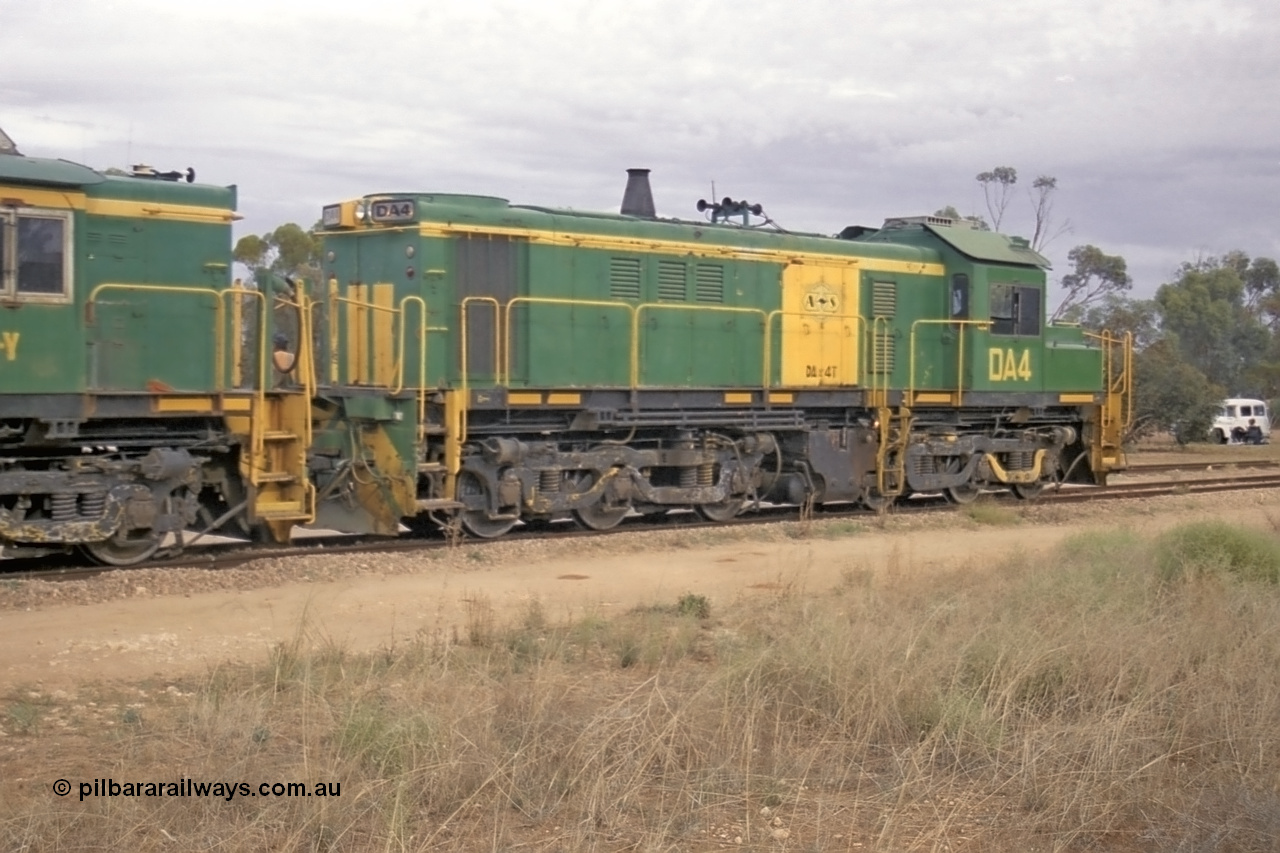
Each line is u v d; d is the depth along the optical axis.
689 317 17.75
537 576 13.39
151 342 13.16
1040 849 6.43
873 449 19.91
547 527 17.17
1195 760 7.71
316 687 8.29
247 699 8.05
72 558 13.41
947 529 18.20
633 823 6.53
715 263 18.05
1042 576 12.25
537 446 16.11
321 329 16.41
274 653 9.13
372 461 15.14
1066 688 8.61
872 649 8.73
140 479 12.98
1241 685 8.69
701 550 15.60
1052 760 7.30
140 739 7.51
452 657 9.09
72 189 12.37
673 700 8.12
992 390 21.28
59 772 6.95
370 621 10.96
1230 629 9.92
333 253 16.38
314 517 14.60
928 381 20.73
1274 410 70.12
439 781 6.70
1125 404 24.59
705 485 17.97
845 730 7.84
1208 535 13.62
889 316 20.20
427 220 15.31
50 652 9.59
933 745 7.59
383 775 6.75
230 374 13.62
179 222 13.38
